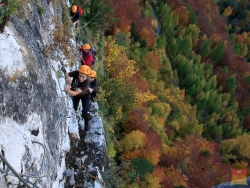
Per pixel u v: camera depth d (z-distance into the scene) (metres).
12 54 5.29
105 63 22.17
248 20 84.38
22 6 6.79
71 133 9.41
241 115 61.47
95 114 10.84
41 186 5.97
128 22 37.00
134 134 23.25
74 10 14.24
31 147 5.54
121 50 24.64
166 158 31.59
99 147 9.91
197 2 71.88
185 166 33.75
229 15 85.31
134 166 21.88
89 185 8.93
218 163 39.03
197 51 64.69
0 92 4.69
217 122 54.31
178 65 54.06
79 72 6.79
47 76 7.11
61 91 8.73
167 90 41.59
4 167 4.50
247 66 69.69
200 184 35.03
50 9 10.85
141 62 39.22
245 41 79.44
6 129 4.75
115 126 23.19
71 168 9.03
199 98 51.53
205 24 68.00
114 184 11.23
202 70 58.19
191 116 46.78
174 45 54.81
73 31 13.91
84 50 11.41
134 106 25.11
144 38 42.91
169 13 59.53
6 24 5.48
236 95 63.31
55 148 7.37
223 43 63.59
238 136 46.56
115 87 19.48
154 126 29.50
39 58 6.73
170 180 29.14
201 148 38.34
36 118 6.02
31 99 5.82
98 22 20.42
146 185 22.09
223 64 67.25
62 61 9.70
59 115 7.63
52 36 9.20
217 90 58.94
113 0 34.84
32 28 7.27
